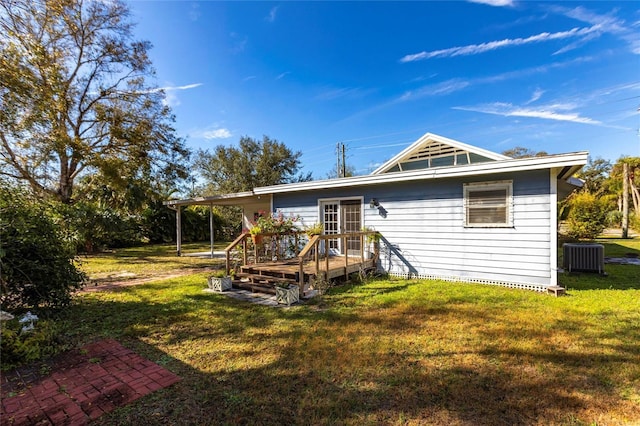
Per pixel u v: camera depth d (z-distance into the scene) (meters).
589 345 3.48
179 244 13.65
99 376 2.96
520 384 2.72
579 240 14.49
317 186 8.55
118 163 14.45
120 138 14.96
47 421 2.29
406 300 5.45
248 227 16.28
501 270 6.39
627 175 17.16
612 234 19.47
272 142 28.25
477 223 6.66
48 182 14.20
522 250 6.15
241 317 4.71
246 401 2.53
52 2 8.90
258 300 5.70
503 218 6.35
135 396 2.61
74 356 3.41
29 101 7.84
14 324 3.47
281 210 10.06
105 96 15.02
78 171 15.07
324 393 2.64
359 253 8.48
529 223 6.07
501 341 3.62
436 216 7.18
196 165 28.84
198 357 3.37
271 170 27.70
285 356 3.34
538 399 2.49
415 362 3.16
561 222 18.58
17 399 2.58
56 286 4.73
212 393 2.65
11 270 4.27
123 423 2.27
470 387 2.69
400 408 2.41
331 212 9.05
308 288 6.21
